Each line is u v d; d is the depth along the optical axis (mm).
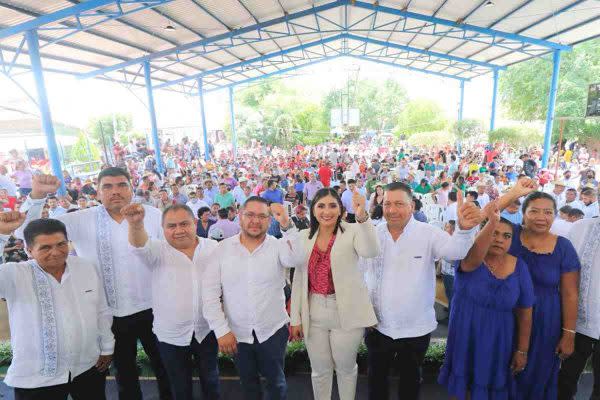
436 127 35031
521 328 2250
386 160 17500
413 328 2326
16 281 1926
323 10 12297
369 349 2529
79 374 2113
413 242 2291
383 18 14359
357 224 2303
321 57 22016
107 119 33969
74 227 2428
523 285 2182
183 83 21281
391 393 2994
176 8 9836
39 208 2305
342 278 2279
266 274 2285
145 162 15938
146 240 2209
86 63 11977
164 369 2852
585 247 2379
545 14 10914
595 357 2393
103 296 2262
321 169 11750
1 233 2000
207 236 5918
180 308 2377
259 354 2363
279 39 15844
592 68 21531
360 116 47375
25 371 1959
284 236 2275
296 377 3311
